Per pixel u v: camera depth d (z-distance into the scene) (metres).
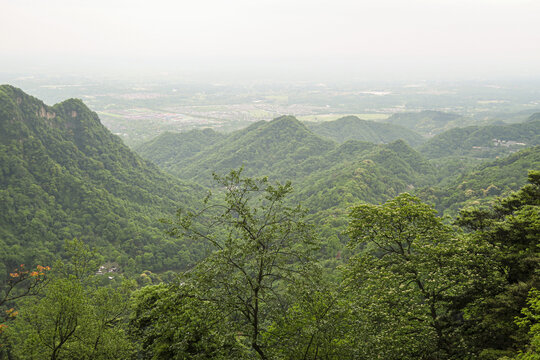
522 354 15.48
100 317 22.69
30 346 20.31
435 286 21.52
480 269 21.94
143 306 23.62
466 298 21.16
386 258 25.39
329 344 17.83
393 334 19.81
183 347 16.66
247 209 18.39
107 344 21.88
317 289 17.88
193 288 16.83
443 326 21.41
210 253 18.66
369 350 18.59
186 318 18.06
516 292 18.75
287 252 18.38
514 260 21.25
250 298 18.11
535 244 21.16
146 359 22.09
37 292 21.81
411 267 22.33
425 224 24.45
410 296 22.62
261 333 18.61
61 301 20.72
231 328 17.25
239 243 18.41
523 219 21.84
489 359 17.70
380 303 21.86
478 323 20.27
